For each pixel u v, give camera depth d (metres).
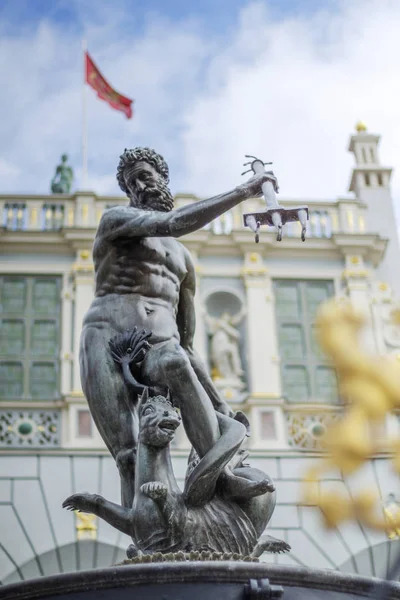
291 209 5.50
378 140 24.70
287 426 19.55
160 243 5.94
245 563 4.56
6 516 17.89
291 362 20.69
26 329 20.70
